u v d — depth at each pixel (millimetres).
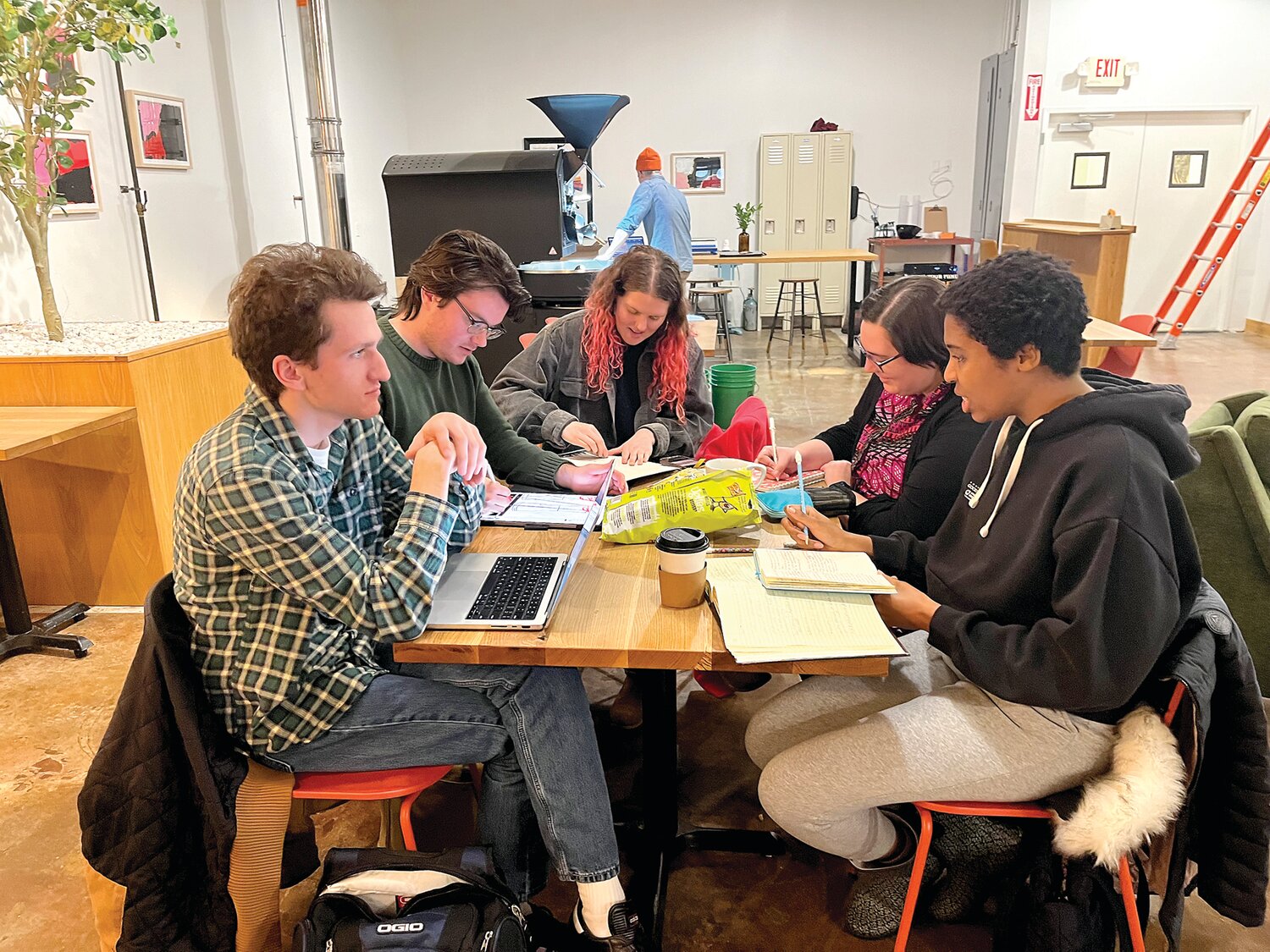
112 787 1388
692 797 2242
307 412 1456
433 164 4430
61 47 3154
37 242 3291
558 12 8961
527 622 1429
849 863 2018
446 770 1579
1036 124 8484
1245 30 8539
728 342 8148
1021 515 1455
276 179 6098
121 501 3236
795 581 1522
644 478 2152
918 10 8953
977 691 1564
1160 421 1363
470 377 2230
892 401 2238
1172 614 1299
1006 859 1802
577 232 5207
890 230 9125
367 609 1379
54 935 1832
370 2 8117
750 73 9117
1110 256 6730
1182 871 1422
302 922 1406
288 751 1514
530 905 1716
